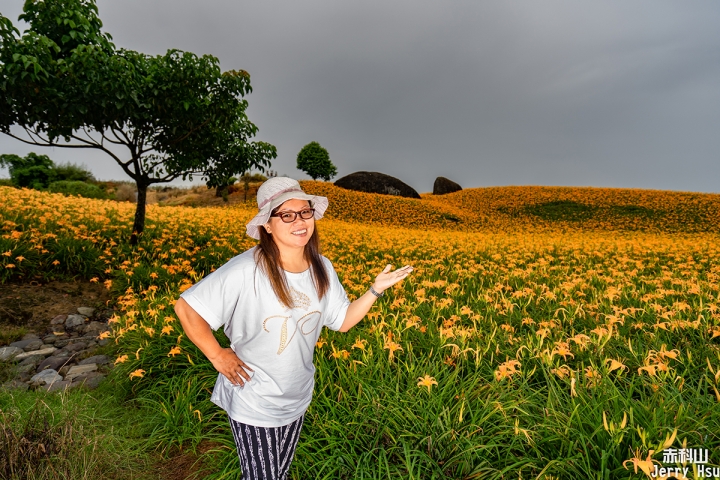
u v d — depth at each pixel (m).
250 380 1.67
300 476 2.37
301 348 1.69
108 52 7.56
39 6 6.88
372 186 36.22
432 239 14.73
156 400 3.27
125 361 3.72
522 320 4.14
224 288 1.57
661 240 16.22
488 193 39.03
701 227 26.39
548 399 2.44
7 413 2.63
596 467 2.01
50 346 4.88
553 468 1.98
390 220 27.97
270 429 1.69
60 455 2.23
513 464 2.08
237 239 10.35
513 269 8.33
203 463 2.59
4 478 2.11
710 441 2.05
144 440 2.76
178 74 7.23
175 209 15.51
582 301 4.85
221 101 8.01
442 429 2.34
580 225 28.80
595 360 3.12
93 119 7.11
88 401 3.14
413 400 2.62
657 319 3.81
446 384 2.72
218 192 31.97
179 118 7.84
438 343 3.48
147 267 7.23
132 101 7.06
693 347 3.43
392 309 4.59
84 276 7.00
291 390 1.71
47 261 6.82
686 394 2.63
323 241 12.24
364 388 2.82
